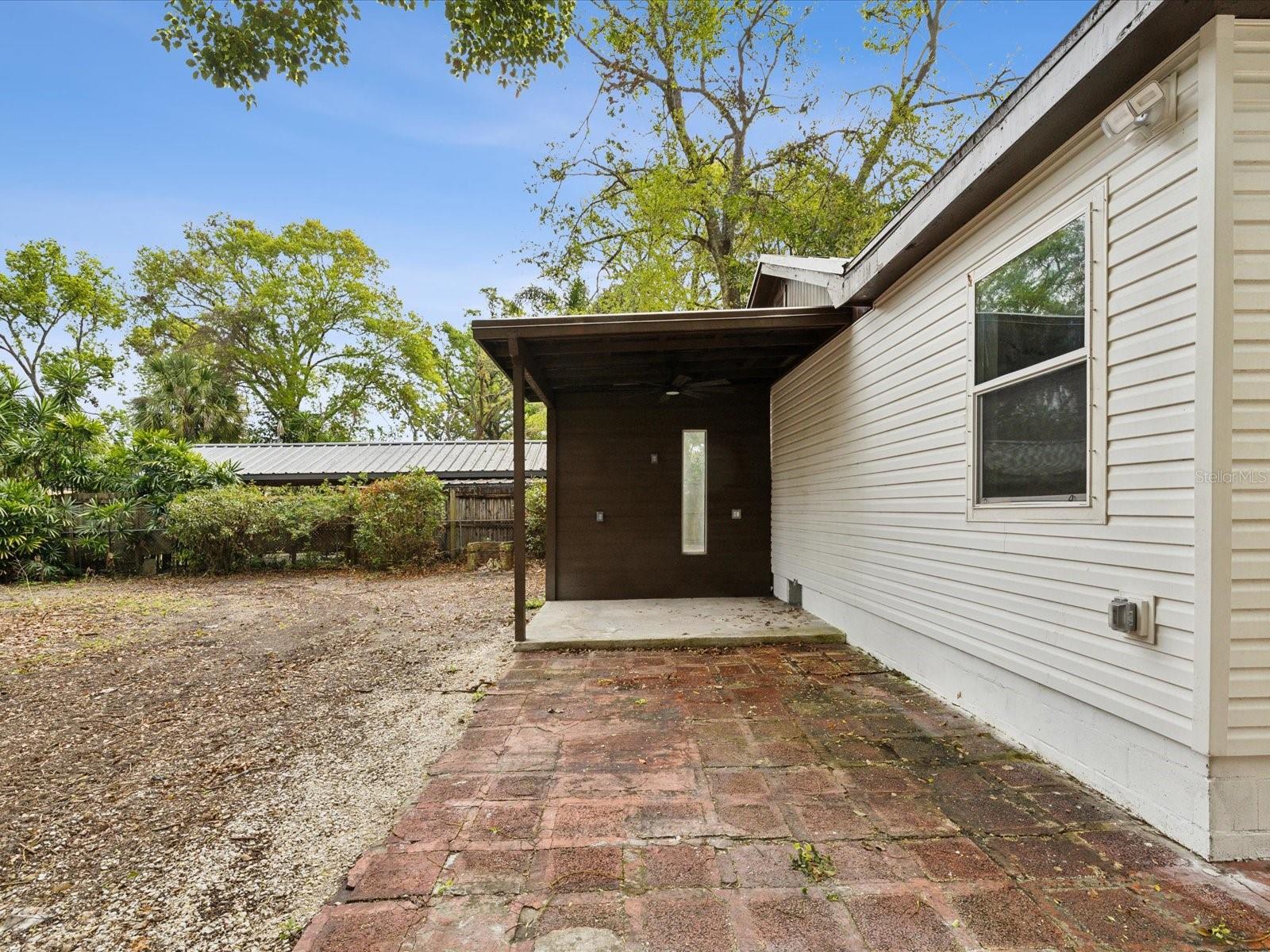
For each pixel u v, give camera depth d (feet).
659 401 24.30
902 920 5.44
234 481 39.47
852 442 16.08
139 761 9.84
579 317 15.74
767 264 21.49
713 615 20.10
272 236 75.77
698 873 6.20
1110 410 7.61
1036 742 9.12
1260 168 6.22
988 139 8.87
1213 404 6.24
